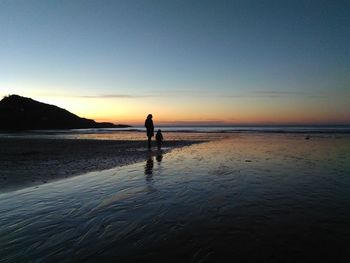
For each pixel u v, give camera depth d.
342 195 8.05
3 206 7.02
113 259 4.36
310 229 5.51
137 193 8.31
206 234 5.28
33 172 11.70
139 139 36.78
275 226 5.67
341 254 4.50
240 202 7.37
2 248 4.72
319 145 25.11
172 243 4.90
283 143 27.86
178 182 9.80
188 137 41.72
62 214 6.42
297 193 8.27
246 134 50.03
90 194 8.18
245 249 4.67
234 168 12.73
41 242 4.94
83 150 21.30
